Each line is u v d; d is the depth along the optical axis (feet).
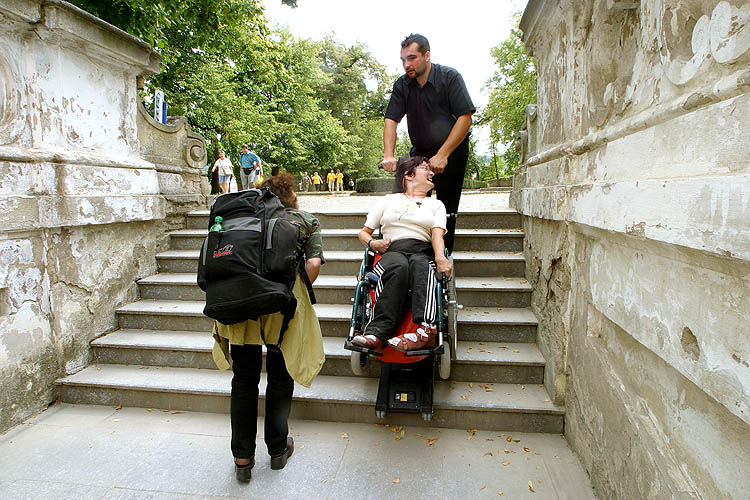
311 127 111.34
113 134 13.96
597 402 8.03
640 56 6.57
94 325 13.06
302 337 8.68
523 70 84.89
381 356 9.04
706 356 4.52
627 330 6.50
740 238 3.78
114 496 8.38
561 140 10.41
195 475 8.95
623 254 6.81
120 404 11.69
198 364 12.53
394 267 9.18
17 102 11.05
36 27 11.06
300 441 10.00
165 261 15.76
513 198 17.34
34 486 8.64
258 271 7.75
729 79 4.20
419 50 11.37
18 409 10.84
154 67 15.15
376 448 9.71
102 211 12.76
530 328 12.21
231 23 29.84
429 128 12.26
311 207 26.30
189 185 18.08
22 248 10.89
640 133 6.23
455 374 11.43
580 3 8.61
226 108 59.82
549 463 9.04
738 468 4.17
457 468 8.99
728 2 4.28
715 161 4.43
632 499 6.48
